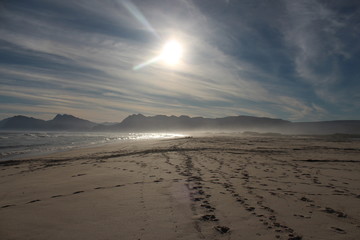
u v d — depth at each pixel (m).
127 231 3.57
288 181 6.97
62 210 4.55
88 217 4.16
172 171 8.55
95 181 7.10
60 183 7.00
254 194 5.54
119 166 10.09
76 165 11.00
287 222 3.89
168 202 4.95
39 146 26.88
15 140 38.56
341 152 16.36
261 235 3.40
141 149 18.94
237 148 19.00
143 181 6.96
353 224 3.82
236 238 3.31
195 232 3.52
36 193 5.91
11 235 3.48
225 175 7.78
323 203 4.91
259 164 10.42
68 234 3.49
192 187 6.16
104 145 27.67
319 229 3.62
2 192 6.11
